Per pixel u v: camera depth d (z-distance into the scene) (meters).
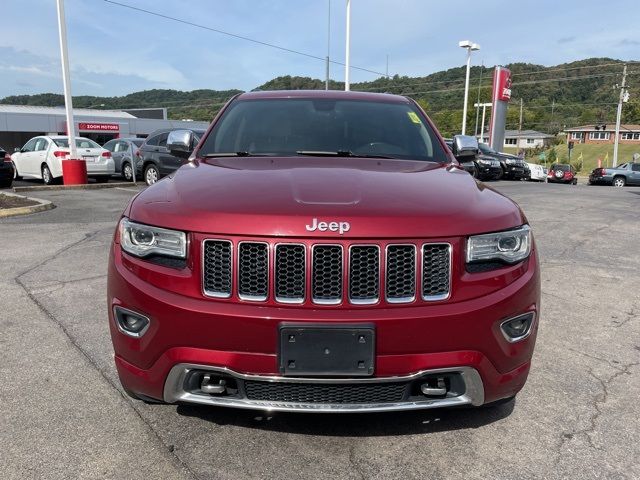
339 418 2.81
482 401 2.40
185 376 2.34
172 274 2.33
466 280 2.34
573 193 15.84
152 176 14.78
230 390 2.36
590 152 88.31
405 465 2.45
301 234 2.23
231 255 2.27
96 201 11.52
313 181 2.64
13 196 11.28
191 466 2.42
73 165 15.01
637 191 19.48
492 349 2.34
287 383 2.27
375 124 3.76
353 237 2.23
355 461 2.47
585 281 5.61
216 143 3.60
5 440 2.60
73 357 3.52
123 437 2.63
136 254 2.44
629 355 3.74
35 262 5.95
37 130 45.66
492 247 2.39
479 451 2.57
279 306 2.26
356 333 2.20
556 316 4.54
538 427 2.79
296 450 2.54
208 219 2.31
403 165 3.22
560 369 3.50
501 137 34.09
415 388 2.36
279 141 3.55
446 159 3.52
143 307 2.35
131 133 50.59
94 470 2.38
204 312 2.24
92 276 5.40
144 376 2.41
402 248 2.28
